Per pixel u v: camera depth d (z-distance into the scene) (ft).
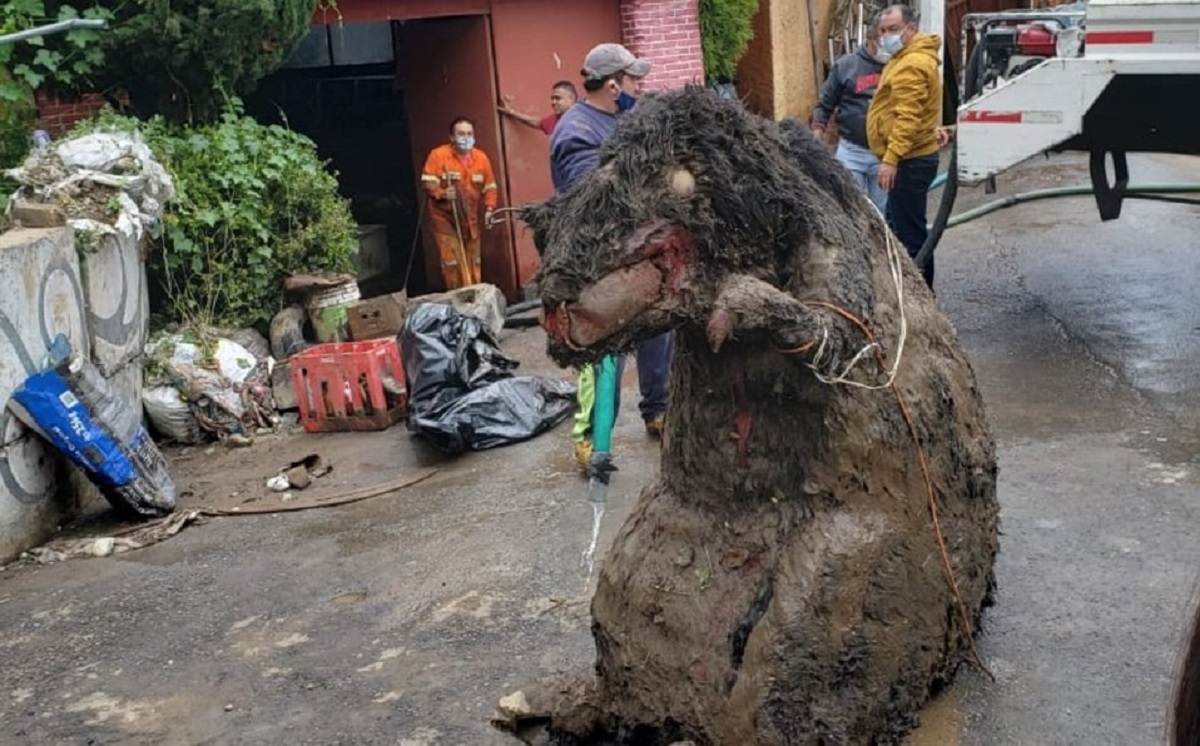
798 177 10.46
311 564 18.24
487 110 35.83
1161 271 31.22
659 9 38.91
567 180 19.36
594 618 11.48
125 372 24.39
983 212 31.89
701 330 10.27
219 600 17.24
